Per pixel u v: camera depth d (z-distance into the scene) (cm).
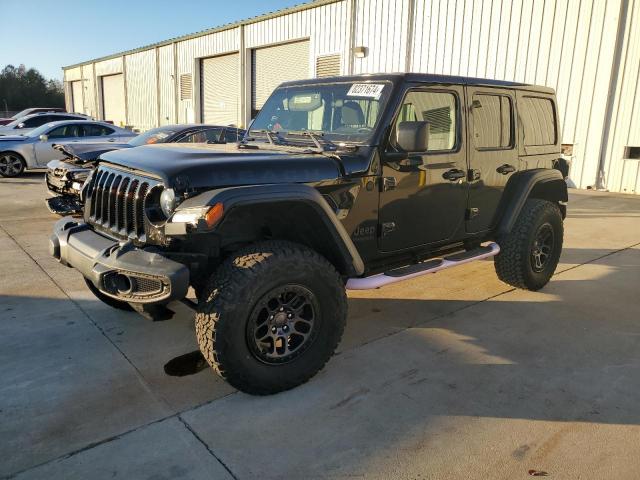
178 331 408
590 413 302
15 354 364
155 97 2994
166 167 299
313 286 315
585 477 247
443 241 422
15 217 852
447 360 367
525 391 326
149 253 297
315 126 393
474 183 428
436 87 388
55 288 502
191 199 281
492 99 443
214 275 299
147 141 917
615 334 416
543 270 515
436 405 308
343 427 284
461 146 411
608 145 1209
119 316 435
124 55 3259
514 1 1291
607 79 1177
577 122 1239
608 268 604
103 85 3719
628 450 268
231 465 252
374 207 358
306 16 1867
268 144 387
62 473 245
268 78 2156
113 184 338
